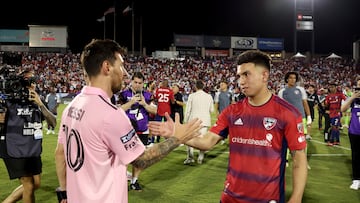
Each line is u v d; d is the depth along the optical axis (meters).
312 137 14.12
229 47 55.91
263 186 2.80
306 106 7.96
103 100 2.16
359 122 6.80
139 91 6.86
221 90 12.13
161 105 11.21
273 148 2.80
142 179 7.54
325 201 6.28
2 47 48.72
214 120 19.33
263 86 2.85
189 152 9.12
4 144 4.69
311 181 7.61
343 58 55.34
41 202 6.08
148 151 2.26
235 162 2.94
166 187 6.96
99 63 2.21
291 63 49.66
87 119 2.12
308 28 51.28
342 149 11.49
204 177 7.75
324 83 43.75
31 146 4.75
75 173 2.19
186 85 39.28
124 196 2.22
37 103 4.77
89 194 2.13
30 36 48.53
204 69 45.84
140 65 44.25
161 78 41.69
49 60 41.59
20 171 4.69
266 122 2.80
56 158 2.48
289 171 8.29
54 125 5.07
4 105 4.67
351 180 7.70
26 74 4.83
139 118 6.96
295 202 2.66
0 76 4.69
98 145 2.12
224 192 3.03
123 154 2.14
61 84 35.38
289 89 7.89
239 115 2.93
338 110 12.11
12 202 4.97
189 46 54.53
